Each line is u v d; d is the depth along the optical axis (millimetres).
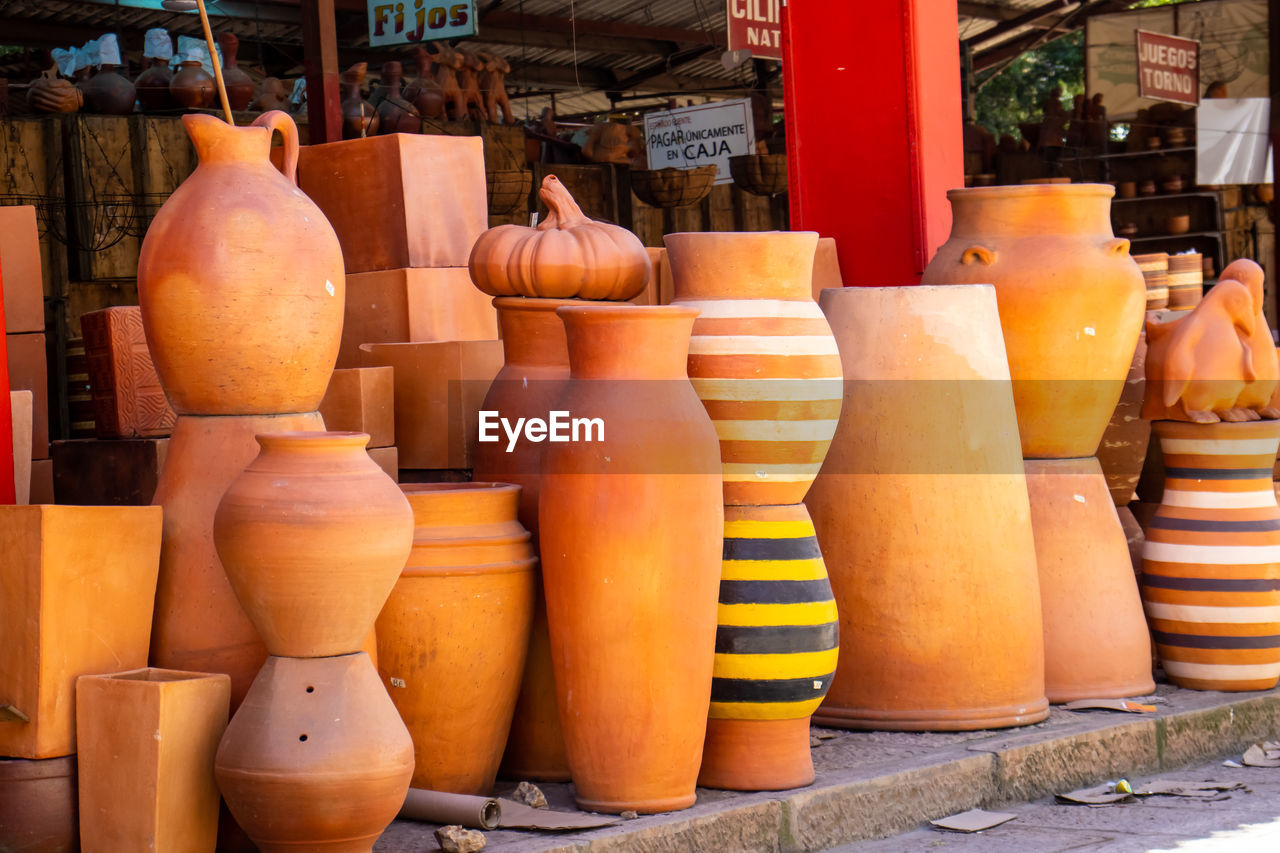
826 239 6094
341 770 3080
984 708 4676
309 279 3479
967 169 13789
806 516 4160
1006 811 4391
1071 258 4977
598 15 14586
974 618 4648
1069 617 5078
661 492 3631
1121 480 5715
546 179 4305
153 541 3363
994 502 4680
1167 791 4582
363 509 3146
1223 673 5277
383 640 3697
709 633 3760
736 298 4047
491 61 10562
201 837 3211
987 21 17969
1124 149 14766
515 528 3859
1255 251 14781
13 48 13625
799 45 6285
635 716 3693
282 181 3576
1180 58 14461
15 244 4727
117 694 3156
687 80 17141
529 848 3443
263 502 3127
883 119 6113
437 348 4402
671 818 3697
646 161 11477
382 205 4938
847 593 4699
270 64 14211
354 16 12984
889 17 6078
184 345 3416
